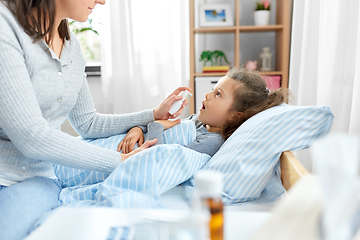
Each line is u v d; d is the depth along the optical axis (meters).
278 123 0.81
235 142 0.86
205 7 2.41
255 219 0.42
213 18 2.39
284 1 2.19
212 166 0.83
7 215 0.60
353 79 1.46
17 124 0.70
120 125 1.14
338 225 0.31
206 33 2.60
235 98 1.14
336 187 0.31
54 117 0.91
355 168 0.32
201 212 0.35
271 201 0.82
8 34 0.72
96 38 2.76
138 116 1.15
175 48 2.49
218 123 1.18
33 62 0.79
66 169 0.98
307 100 1.87
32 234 0.39
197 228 0.35
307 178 0.45
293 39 2.00
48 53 0.83
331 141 0.33
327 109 0.79
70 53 0.93
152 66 2.49
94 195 0.79
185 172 0.85
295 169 0.69
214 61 2.62
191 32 2.26
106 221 0.41
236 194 0.78
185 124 1.12
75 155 0.77
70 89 0.92
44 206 0.70
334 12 1.57
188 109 2.48
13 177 0.81
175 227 0.39
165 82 2.51
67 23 0.92
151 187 0.77
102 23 2.42
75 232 0.39
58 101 0.88
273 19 2.56
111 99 2.54
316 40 1.82
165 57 2.48
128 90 2.51
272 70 2.61
